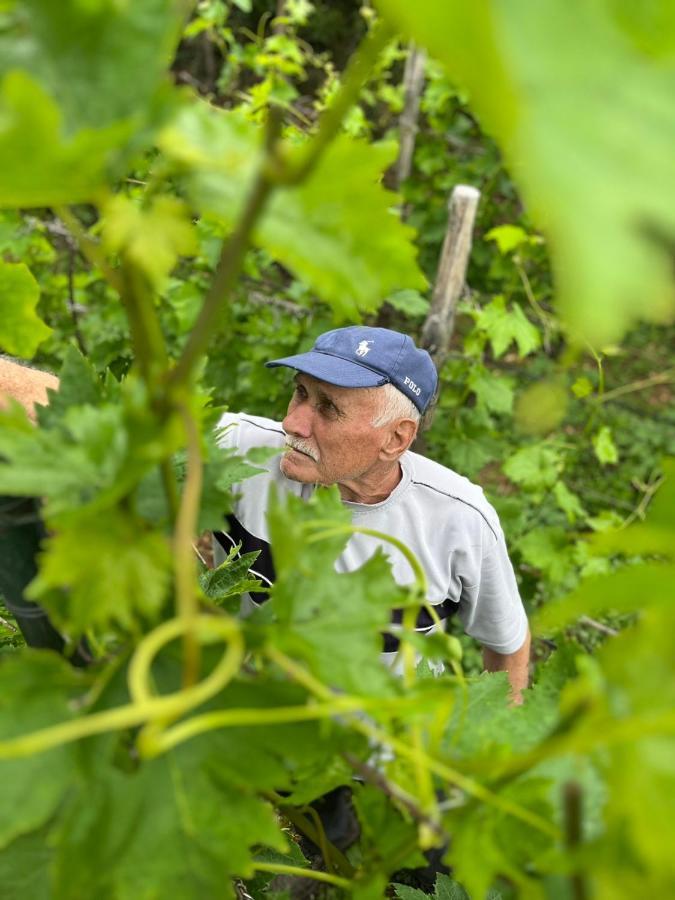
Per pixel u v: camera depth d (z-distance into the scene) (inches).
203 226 119.1
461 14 8.9
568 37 10.7
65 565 20.0
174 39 17.4
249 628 24.1
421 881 60.4
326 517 27.4
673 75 10.7
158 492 25.4
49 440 22.0
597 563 129.1
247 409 149.0
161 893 22.3
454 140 177.5
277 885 44.1
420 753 23.5
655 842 17.4
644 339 282.0
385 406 71.6
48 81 17.3
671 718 17.9
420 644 26.3
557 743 19.4
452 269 120.6
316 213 19.0
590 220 9.7
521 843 23.5
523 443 190.5
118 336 144.1
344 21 296.0
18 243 138.9
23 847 25.3
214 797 23.7
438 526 77.1
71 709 23.8
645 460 218.5
